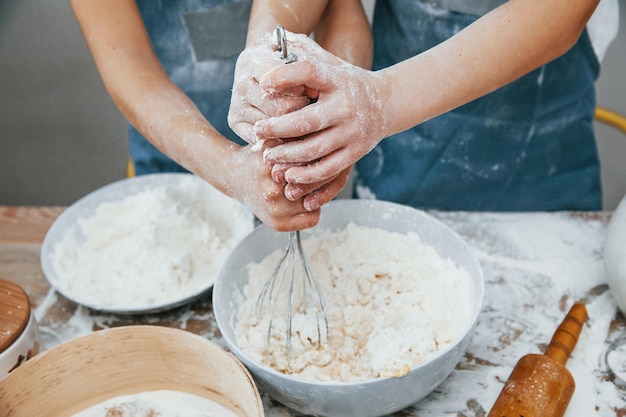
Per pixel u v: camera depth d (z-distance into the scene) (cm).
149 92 105
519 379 88
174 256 117
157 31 142
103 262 120
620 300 99
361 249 112
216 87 147
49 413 90
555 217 128
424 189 145
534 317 105
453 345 83
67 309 113
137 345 91
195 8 138
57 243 123
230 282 103
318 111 77
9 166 272
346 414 85
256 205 88
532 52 94
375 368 91
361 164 153
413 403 90
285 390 84
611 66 264
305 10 108
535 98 135
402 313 101
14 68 296
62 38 299
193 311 111
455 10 128
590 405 91
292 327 98
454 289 103
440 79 89
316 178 80
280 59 79
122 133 280
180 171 154
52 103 288
